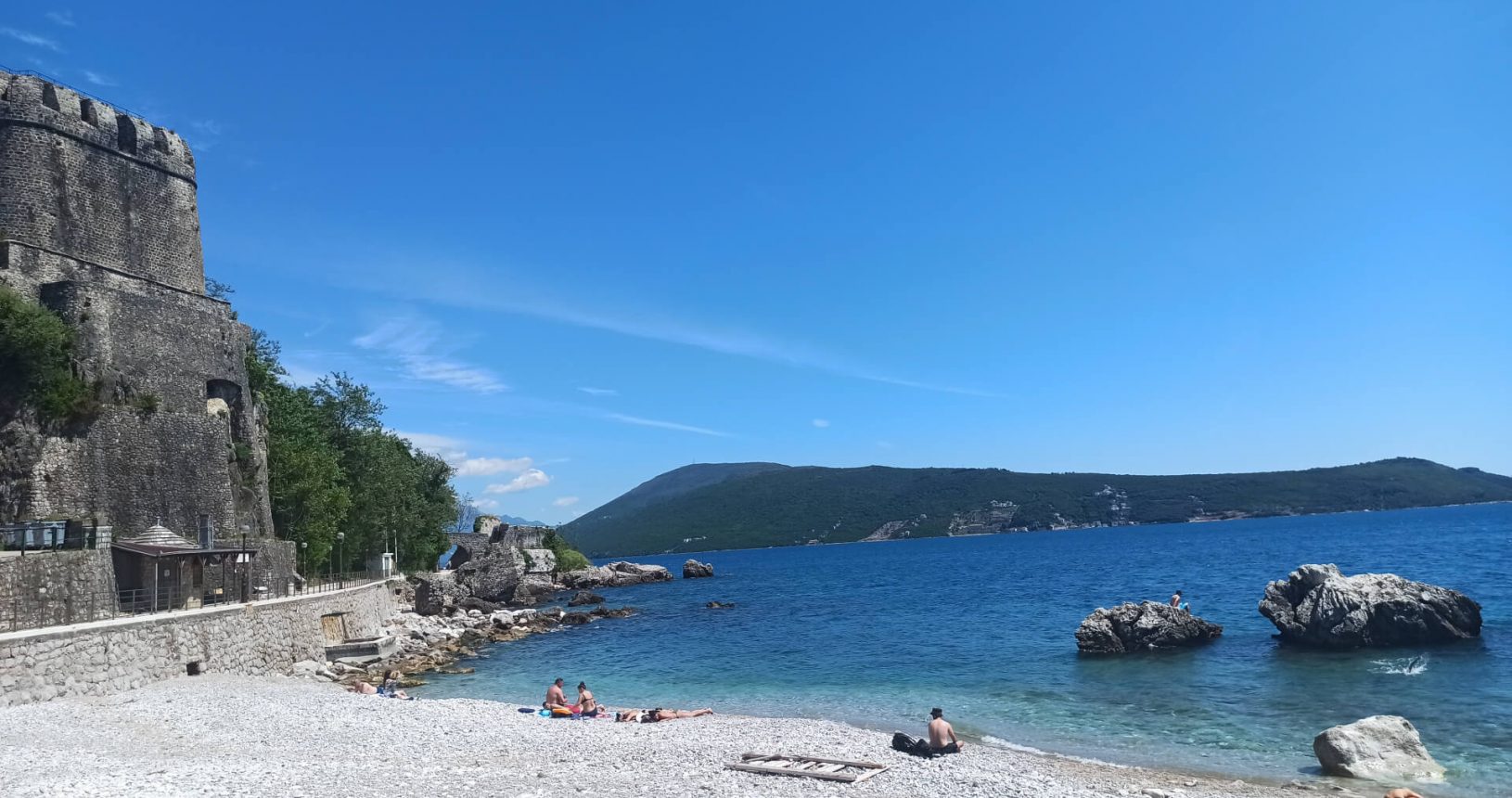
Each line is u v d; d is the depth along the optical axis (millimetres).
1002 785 18953
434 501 95688
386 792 16578
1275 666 38500
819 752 22578
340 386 84812
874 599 90750
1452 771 22719
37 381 40062
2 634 25016
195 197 55969
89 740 21141
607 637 63531
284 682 35531
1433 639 41219
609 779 18734
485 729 25812
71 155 47656
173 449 46156
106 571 33375
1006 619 64750
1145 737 27719
